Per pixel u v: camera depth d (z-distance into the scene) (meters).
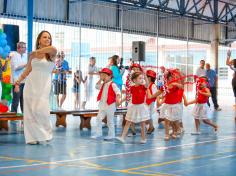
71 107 13.66
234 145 7.01
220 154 6.01
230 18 20.69
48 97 6.88
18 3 12.94
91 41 14.70
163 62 20.56
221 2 20.05
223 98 23.17
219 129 9.67
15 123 10.21
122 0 15.23
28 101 6.78
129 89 7.35
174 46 21.50
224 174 4.59
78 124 10.41
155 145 6.95
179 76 8.13
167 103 7.75
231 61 12.29
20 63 9.08
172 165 5.09
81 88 13.97
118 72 9.76
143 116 7.17
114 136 7.68
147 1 16.66
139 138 7.89
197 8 18.84
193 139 7.82
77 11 14.47
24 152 6.01
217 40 19.94
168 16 17.78
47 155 5.77
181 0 17.73
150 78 8.33
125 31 16.03
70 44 13.99
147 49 19.64
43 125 6.86
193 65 22.08
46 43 6.79
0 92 8.49
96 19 15.00
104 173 4.56
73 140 7.42
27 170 4.69
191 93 20.16
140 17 16.59
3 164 5.06
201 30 19.48
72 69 13.63
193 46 22.83
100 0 14.54
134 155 5.86
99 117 7.80
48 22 13.68
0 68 8.44
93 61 13.27
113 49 15.41
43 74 6.75
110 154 5.93
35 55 6.68
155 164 5.15
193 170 4.79
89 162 5.26
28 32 10.30
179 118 7.79
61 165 5.02
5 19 12.62
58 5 14.02
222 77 23.06
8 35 10.31
